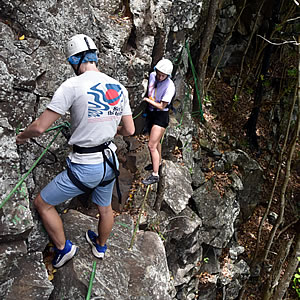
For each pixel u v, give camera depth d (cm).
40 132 234
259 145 1055
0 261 260
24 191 273
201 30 776
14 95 291
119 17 471
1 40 298
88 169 251
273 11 837
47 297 279
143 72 487
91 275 300
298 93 589
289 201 1038
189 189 567
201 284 659
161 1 517
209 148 746
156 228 489
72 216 366
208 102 899
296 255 573
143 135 546
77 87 234
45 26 337
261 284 869
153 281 331
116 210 449
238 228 912
